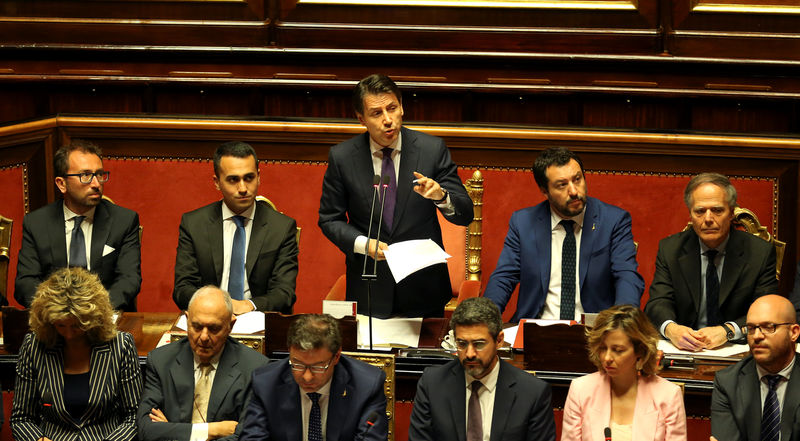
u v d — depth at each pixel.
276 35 14.40
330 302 8.34
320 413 7.54
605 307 9.34
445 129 11.94
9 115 14.40
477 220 10.80
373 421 7.42
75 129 12.10
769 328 7.34
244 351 8.00
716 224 8.67
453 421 7.58
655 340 7.18
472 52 14.06
